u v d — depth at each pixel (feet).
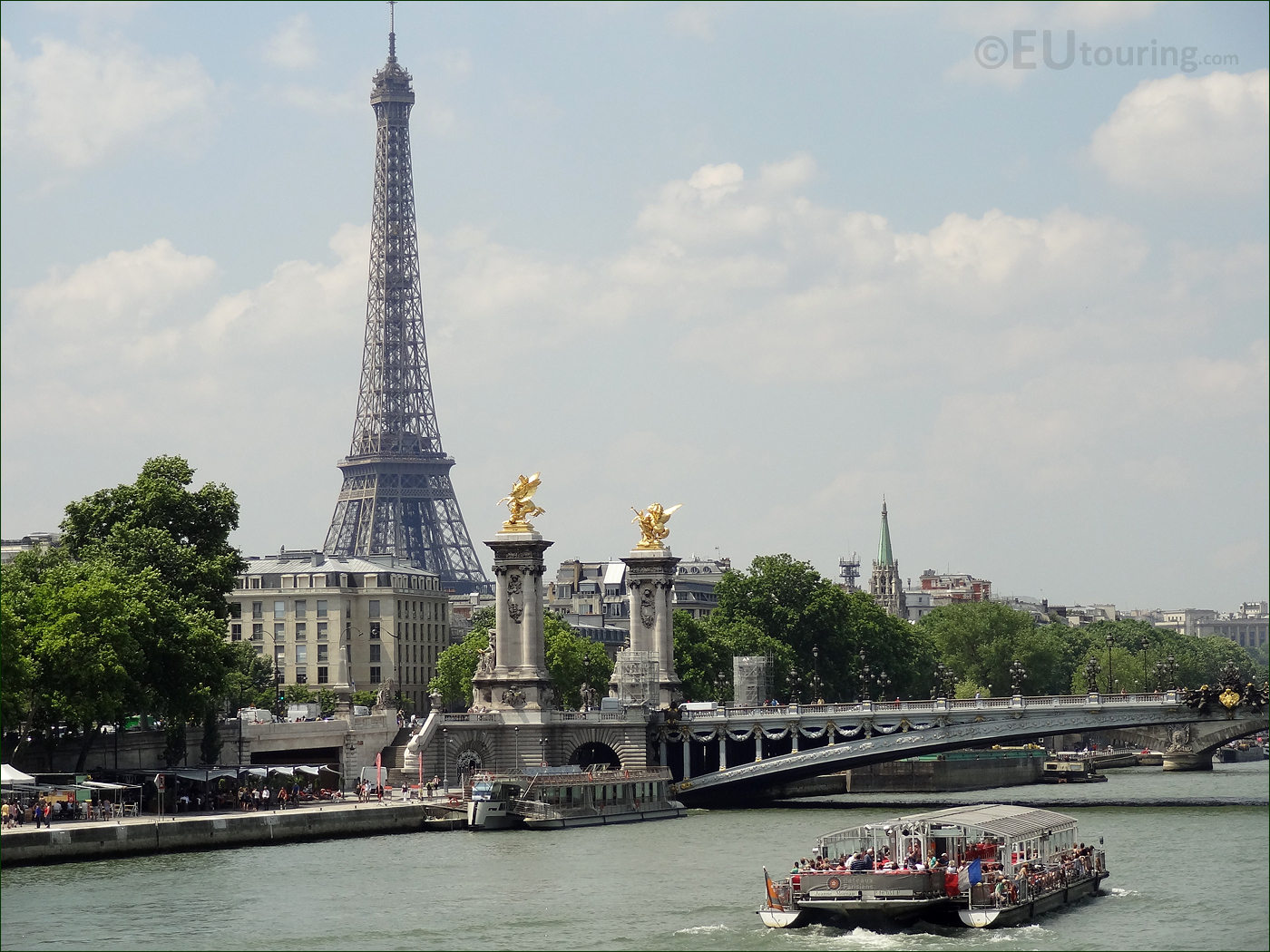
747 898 493.36
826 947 426.51
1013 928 445.78
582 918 464.65
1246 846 599.57
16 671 593.42
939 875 449.06
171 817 596.29
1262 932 436.35
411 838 642.63
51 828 542.16
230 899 486.38
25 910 465.06
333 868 547.90
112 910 466.70
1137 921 453.58
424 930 447.83
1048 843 504.43
